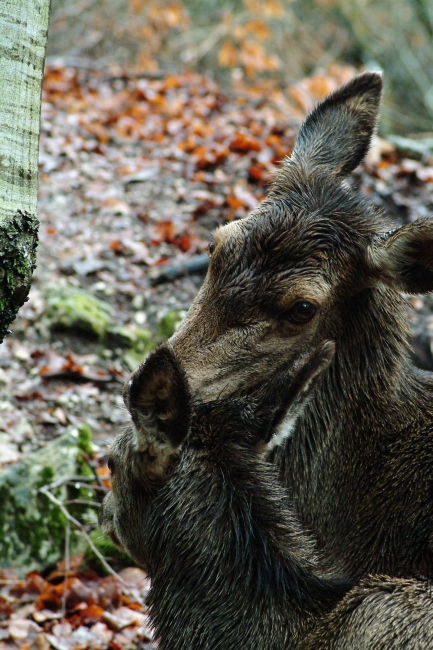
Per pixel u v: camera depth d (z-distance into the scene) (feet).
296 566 16.99
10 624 24.82
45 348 35.88
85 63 81.41
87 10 96.58
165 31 95.91
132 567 28.07
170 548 16.78
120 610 26.18
